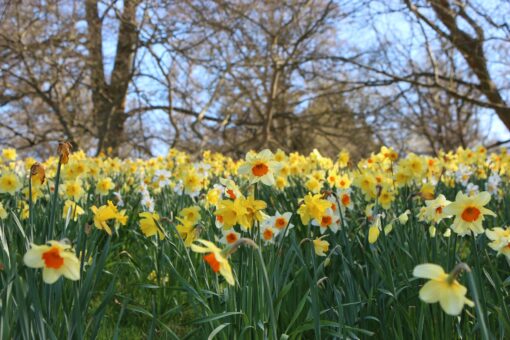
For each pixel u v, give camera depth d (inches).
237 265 107.0
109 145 745.6
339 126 877.8
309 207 99.2
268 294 73.9
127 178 275.1
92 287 86.7
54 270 62.4
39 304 72.3
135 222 169.0
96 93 772.6
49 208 112.8
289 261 106.3
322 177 189.6
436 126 986.1
